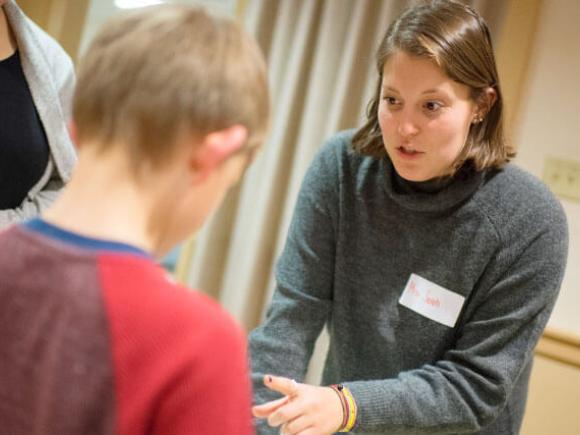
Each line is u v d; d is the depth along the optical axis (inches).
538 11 82.7
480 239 45.8
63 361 18.9
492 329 44.7
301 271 50.0
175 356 19.2
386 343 48.3
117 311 19.1
